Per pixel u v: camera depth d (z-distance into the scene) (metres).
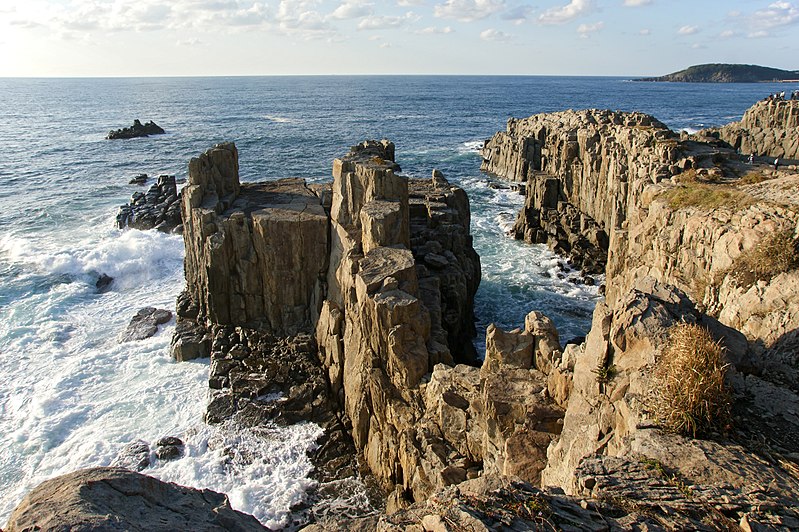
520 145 91.94
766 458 11.15
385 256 29.55
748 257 24.08
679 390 12.01
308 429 30.81
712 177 35.09
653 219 33.31
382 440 26.69
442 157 121.62
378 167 33.91
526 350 22.64
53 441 29.91
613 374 14.25
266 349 35.97
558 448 15.39
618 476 10.77
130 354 37.75
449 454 22.48
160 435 30.34
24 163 110.50
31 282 48.53
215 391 33.50
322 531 13.11
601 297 49.16
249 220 37.06
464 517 9.38
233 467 28.28
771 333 20.03
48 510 7.75
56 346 38.88
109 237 60.94
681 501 9.98
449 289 35.88
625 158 53.56
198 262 38.56
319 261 36.91
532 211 67.31
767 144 73.94
